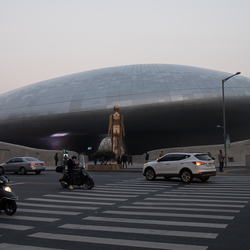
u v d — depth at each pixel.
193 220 7.59
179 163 17.22
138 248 5.48
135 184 16.56
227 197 11.30
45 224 7.46
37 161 26.81
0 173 8.79
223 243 5.69
